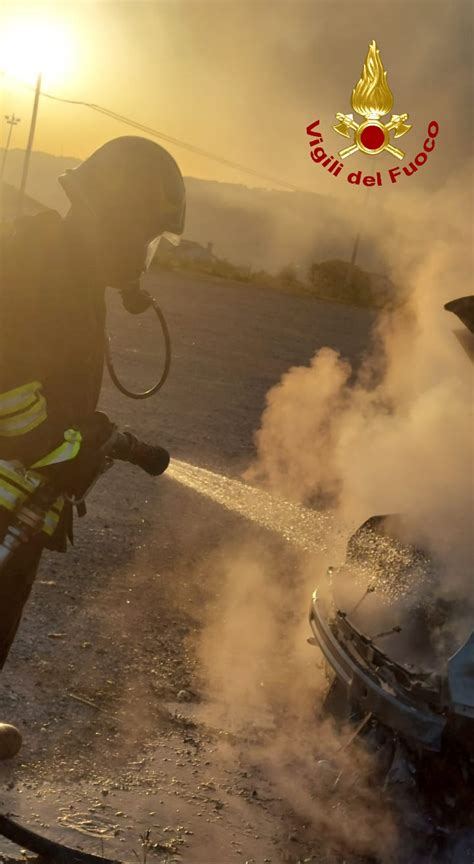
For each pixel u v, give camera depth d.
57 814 3.80
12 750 3.07
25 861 3.36
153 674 5.30
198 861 3.67
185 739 4.66
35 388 2.57
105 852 3.59
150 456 2.85
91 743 4.43
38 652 5.28
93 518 7.97
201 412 13.96
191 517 8.62
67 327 2.63
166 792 4.15
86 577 6.57
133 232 2.74
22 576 2.76
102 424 2.74
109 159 2.74
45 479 2.62
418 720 3.89
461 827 3.88
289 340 26.39
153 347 19.77
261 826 4.02
